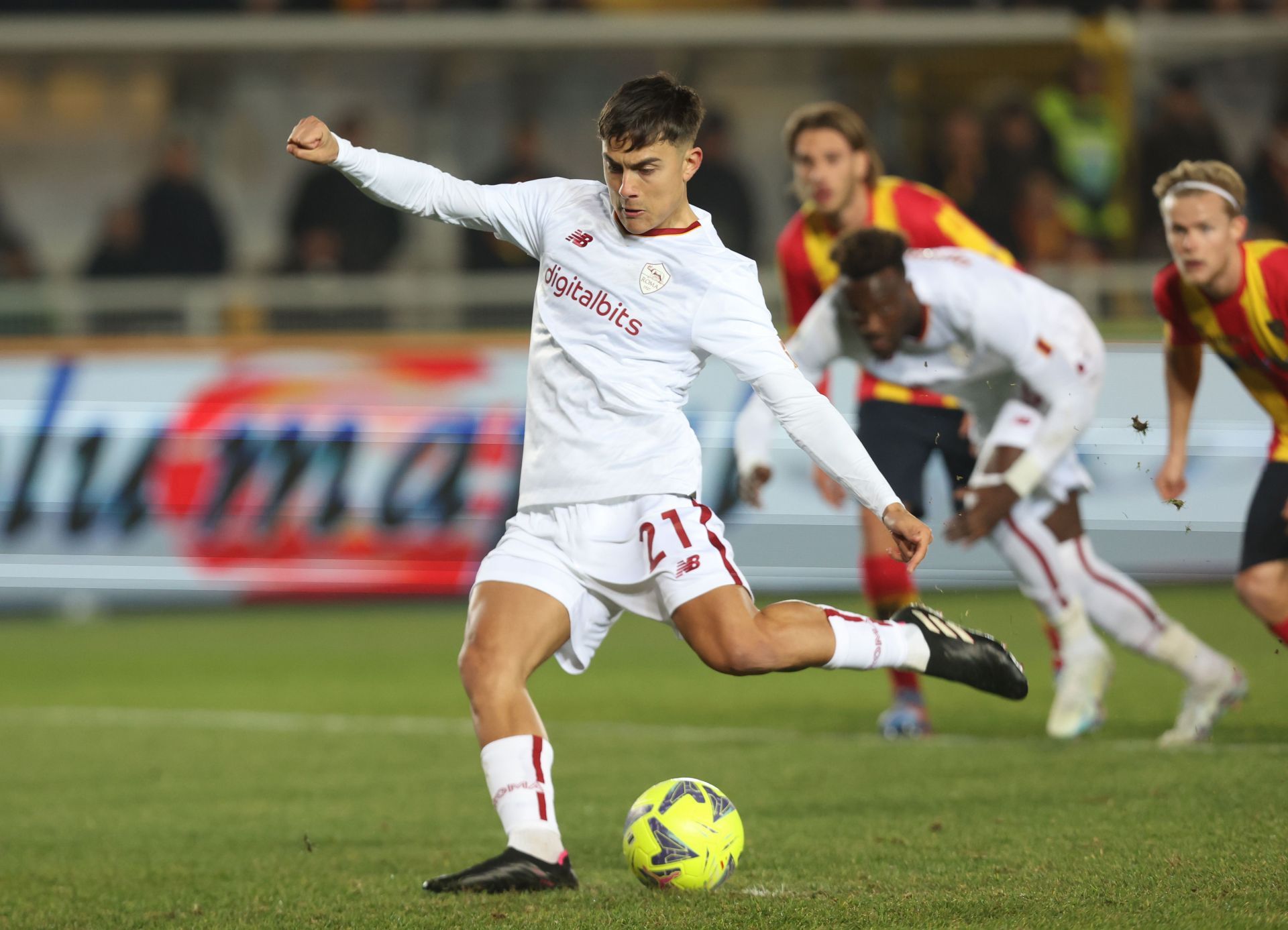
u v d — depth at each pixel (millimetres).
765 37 51969
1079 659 21844
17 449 42031
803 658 13359
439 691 30469
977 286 21156
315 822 18422
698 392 40812
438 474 42000
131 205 50375
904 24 52031
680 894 12961
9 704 30000
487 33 52688
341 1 54312
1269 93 53562
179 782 21734
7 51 52219
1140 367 36094
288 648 37250
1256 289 18750
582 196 13648
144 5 53531
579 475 13375
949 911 11945
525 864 13156
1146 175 48750
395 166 13758
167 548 41938
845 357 22469
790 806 18016
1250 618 33469
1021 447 21078
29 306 43375
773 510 39938
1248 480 36375
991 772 19547
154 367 42312
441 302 44562
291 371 42312
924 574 35781
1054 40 52062
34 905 14047
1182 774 18375
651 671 32688
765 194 54188
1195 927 11164
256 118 54969
